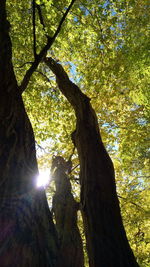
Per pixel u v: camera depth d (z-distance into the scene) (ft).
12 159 13.71
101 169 21.86
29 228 11.85
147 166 50.78
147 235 54.60
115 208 19.98
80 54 41.73
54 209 23.47
